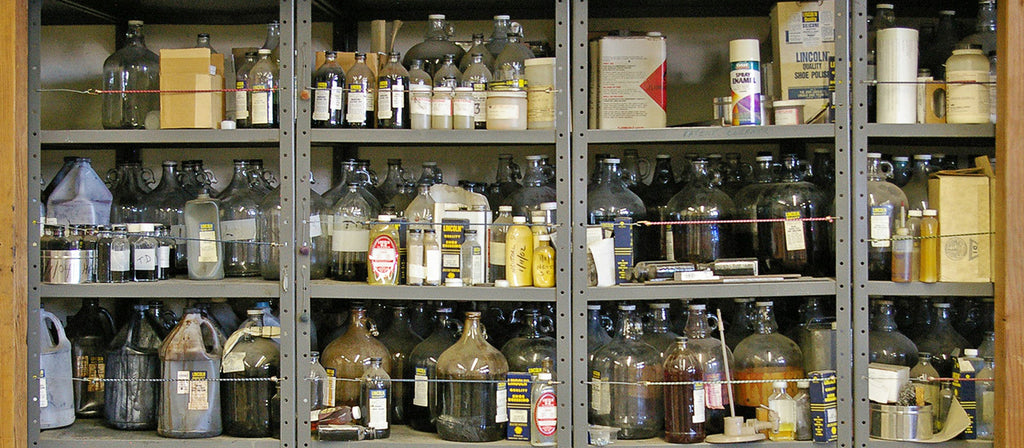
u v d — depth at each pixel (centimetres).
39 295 212
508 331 241
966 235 198
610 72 221
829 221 217
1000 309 195
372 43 238
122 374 226
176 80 214
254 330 219
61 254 214
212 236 224
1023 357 193
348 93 214
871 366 210
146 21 259
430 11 255
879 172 217
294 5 212
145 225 217
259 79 218
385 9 253
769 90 226
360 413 216
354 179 232
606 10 253
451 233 212
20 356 209
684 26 256
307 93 209
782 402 206
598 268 208
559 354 205
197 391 214
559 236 206
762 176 229
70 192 227
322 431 207
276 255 220
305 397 209
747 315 232
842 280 205
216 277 223
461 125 212
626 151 242
